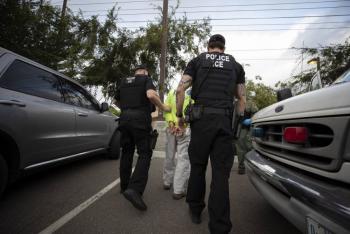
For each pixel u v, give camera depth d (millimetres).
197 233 2172
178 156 3113
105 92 10562
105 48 10273
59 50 7168
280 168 1716
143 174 2660
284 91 2475
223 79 2162
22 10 5684
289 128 1559
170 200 2994
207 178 4066
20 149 2596
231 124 2156
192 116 2137
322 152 1312
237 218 2535
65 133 3416
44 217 2400
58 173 4012
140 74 2926
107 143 4871
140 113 2740
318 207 1199
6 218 2350
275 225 2375
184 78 2283
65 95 3631
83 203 2785
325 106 1331
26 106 2680
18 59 2820
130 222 2359
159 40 10984
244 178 4199
